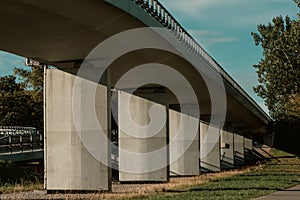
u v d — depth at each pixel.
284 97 88.81
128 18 23.33
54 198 25.69
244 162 85.44
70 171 29.05
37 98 81.25
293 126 95.81
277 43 81.75
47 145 29.45
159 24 27.23
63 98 29.44
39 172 46.50
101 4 20.66
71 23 22.30
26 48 26.30
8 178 38.62
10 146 47.25
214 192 28.03
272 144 101.38
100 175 28.77
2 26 22.09
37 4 19.44
